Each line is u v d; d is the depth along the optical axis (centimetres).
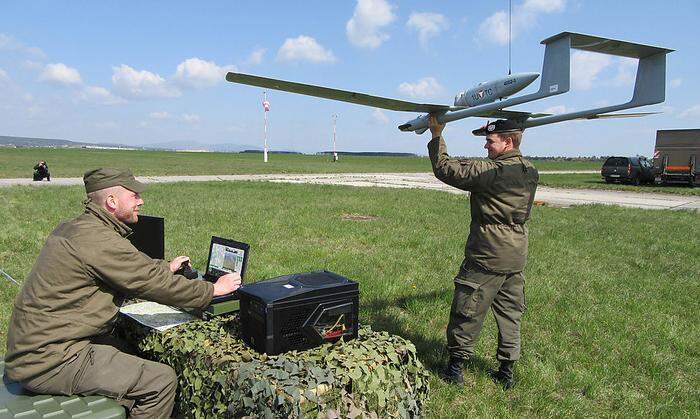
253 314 249
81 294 234
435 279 617
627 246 880
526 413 325
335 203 1398
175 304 258
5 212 1058
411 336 436
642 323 489
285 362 224
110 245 235
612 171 2805
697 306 551
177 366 261
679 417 325
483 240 319
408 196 1692
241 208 1212
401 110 334
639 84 274
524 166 315
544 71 274
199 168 3731
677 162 2453
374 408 225
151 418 244
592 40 259
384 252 766
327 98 327
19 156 5556
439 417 309
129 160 5197
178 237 816
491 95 321
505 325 342
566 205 1636
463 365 381
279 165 4791
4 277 562
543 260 746
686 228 1103
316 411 204
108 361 238
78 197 1379
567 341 443
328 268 649
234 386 222
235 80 312
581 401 342
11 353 231
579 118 299
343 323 265
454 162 318
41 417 214
